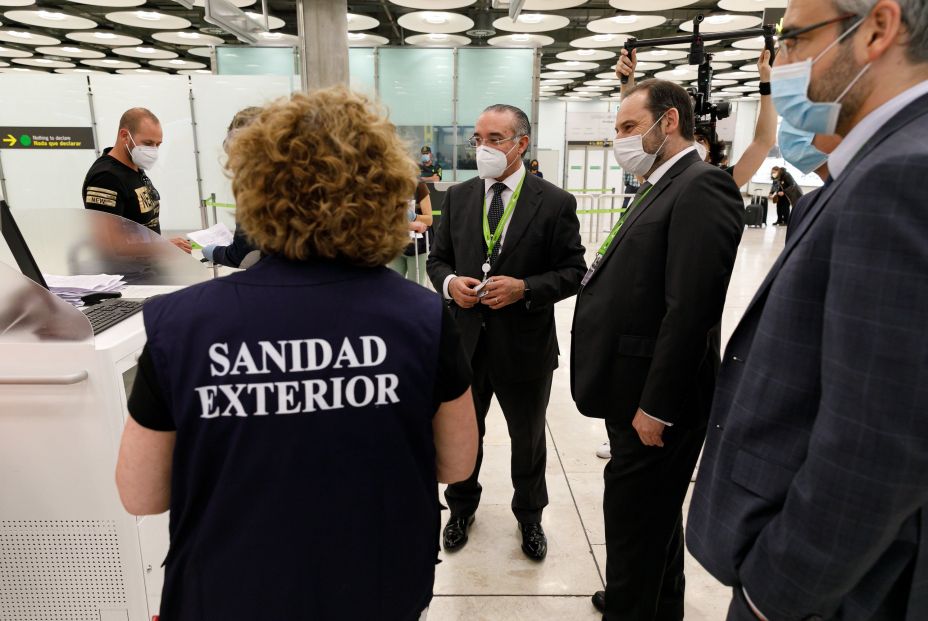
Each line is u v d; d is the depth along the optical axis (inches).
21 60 477.4
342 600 29.5
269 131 27.8
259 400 27.2
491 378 79.6
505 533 88.3
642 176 62.9
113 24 363.6
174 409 27.4
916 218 23.2
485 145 77.0
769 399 30.2
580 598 74.6
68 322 52.6
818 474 25.5
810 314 28.7
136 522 58.0
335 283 28.7
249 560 28.2
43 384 53.2
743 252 357.4
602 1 320.5
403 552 31.0
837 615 28.8
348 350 28.0
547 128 734.5
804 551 26.2
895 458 23.4
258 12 288.8
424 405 29.8
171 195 270.8
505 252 78.4
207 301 27.9
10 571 58.2
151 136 117.1
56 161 266.5
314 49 230.7
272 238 28.8
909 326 23.0
